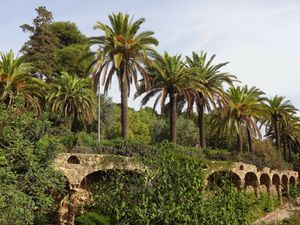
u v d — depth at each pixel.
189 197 17.27
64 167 19.94
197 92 35.16
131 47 28.59
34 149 15.98
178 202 17.25
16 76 28.41
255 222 26.70
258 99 43.09
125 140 24.09
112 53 28.61
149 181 17.62
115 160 21.02
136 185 17.59
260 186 36.78
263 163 36.41
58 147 17.22
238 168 30.52
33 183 15.31
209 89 36.44
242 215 20.64
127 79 28.77
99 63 27.42
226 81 36.88
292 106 50.91
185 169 17.81
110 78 28.84
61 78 39.19
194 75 33.78
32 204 14.46
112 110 50.81
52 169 16.45
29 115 16.19
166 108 38.19
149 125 58.38
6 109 15.18
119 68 28.81
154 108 34.16
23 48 46.75
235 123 40.44
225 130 41.81
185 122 56.91
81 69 52.47
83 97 38.88
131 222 17.09
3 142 14.86
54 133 33.53
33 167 15.32
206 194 18.80
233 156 32.88
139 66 29.03
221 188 21.33
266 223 27.36
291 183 45.94
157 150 21.45
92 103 40.25
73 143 21.73
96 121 47.50
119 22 28.62
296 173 47.31
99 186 19.80
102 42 28.64
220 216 18.16
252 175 34.34
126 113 28.47
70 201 19.88
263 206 33.19
